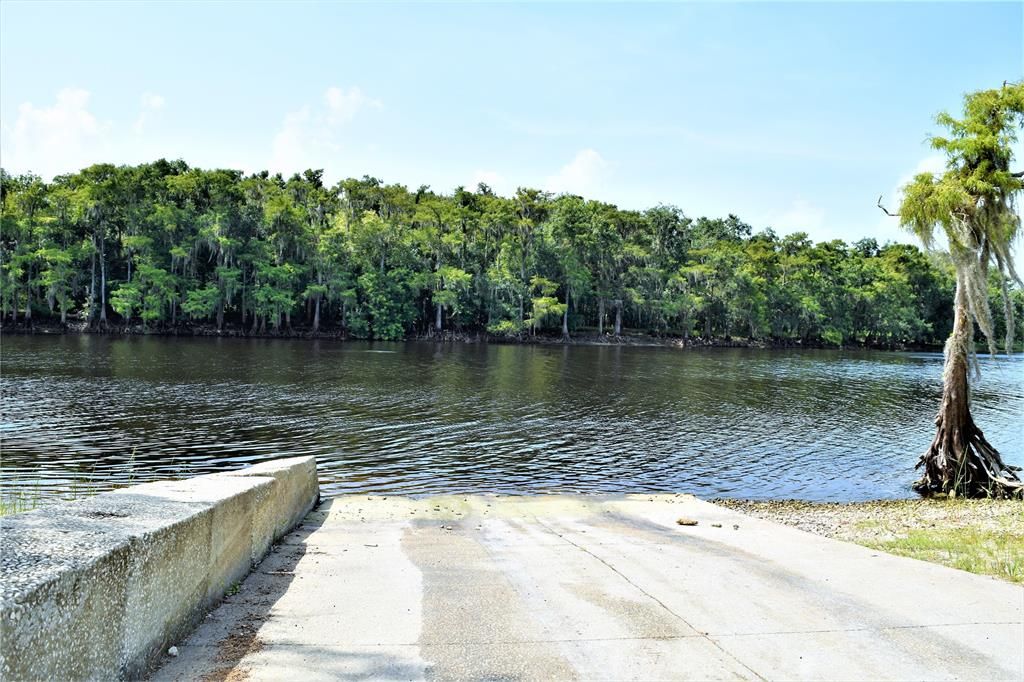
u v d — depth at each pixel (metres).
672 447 20.70
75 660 2.64
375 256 84.25
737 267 94.50
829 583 5.67
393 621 4.41
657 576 5.86
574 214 89.06
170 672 3.40
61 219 74.94
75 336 65.56
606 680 3.55
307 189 90.94
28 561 2.63
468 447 19.69
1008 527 10.94
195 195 78.25
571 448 20.05
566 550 7.14
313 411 25.02
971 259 14.75
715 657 3.93
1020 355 85.38
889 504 14.45
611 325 99.12
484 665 3.69
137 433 19.80
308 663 3.63
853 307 100.81
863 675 3.73
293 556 6.35
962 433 15.84
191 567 4.04
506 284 84.31
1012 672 3.84
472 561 6.43
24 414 22.38
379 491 14.51
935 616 4.79
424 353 59.44
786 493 15.69
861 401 33.12
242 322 78.69
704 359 62.47
